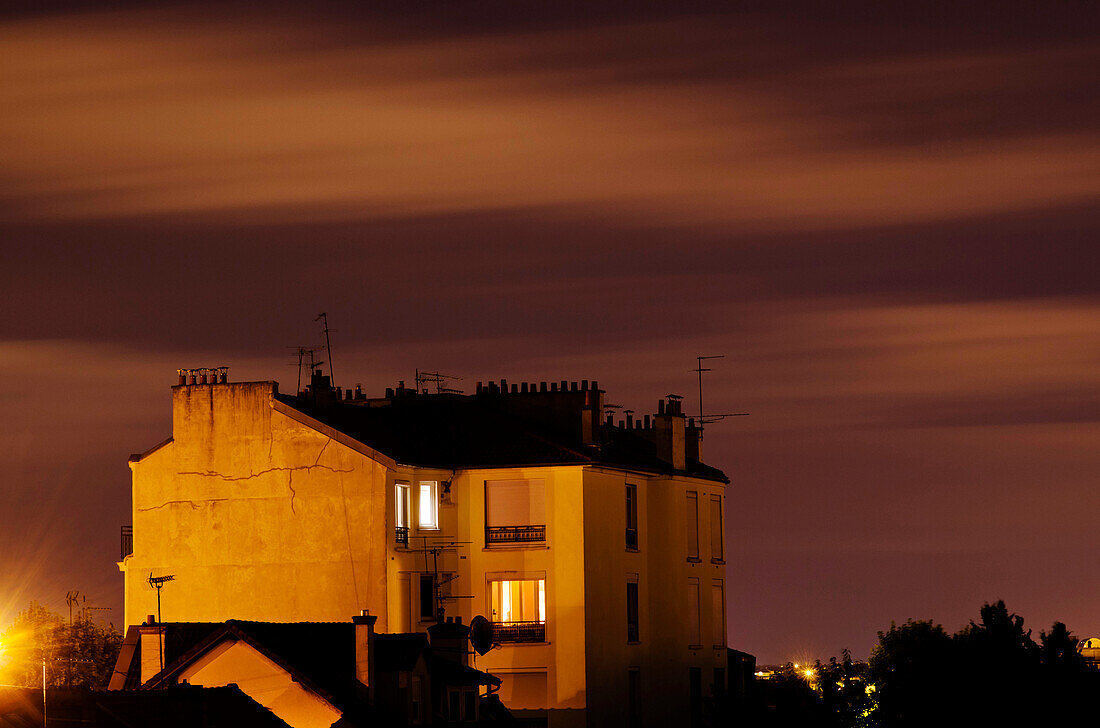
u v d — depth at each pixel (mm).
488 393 115438
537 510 108312
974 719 98062
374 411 114375
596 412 111250
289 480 105562
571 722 106438
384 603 103188
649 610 115750
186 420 107938
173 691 71500
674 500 116812
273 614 104938
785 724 111000
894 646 105562
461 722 89062
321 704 81688
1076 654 99562
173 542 107250
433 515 108062
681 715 115125
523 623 107688
